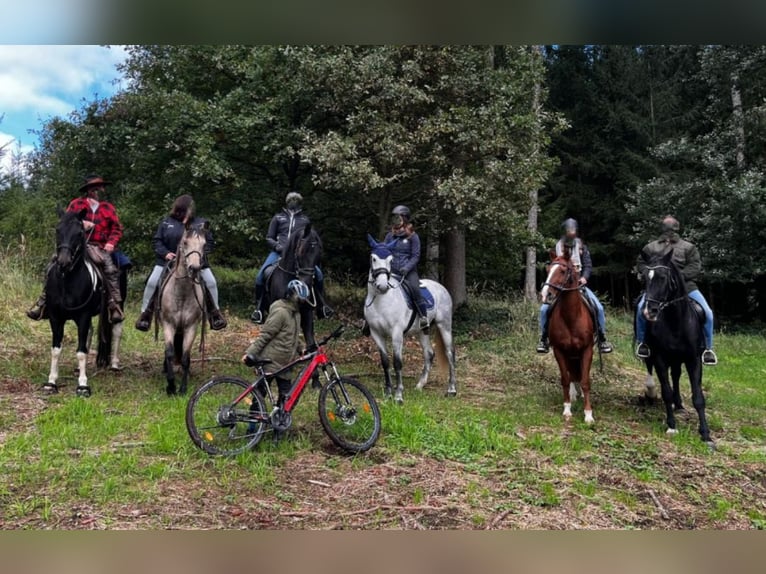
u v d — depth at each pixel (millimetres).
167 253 7793
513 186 12234
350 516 4727
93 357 9531
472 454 6070
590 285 26453
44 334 10273
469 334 12930
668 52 24047
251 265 19891
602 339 7965
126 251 15625
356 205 13836
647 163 21953
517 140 12539
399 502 4988
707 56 18891
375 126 11398
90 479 4977
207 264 8062
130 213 14992
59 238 7070
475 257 16781
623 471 5918
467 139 11391
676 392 8305
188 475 5160
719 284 21891
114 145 14367
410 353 11750
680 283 6898
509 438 6578
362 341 12070
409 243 8266
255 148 13555
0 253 13312
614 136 23766
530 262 18172
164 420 6387
